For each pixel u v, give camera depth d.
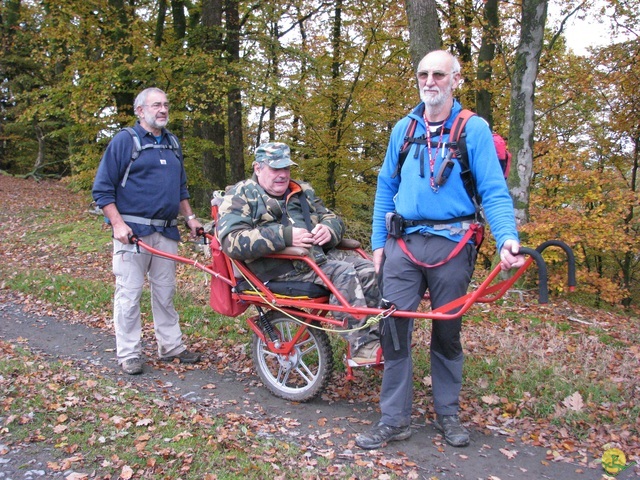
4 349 4.95
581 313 6.95
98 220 12.91
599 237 9.31
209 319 6.00
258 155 3.93
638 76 11.36
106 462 3.02
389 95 13.27
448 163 3.14
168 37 15.88
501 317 6.43
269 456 3.21
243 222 3.82
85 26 12.39
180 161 4.84
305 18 15.23
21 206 15.68
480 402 4.11
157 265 4.76
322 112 13.82
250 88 12.00
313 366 4.67
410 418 3.52
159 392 4.21
